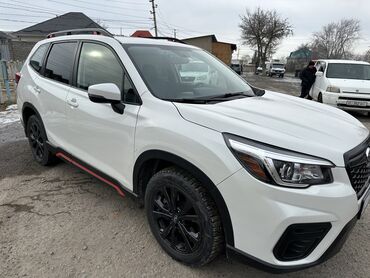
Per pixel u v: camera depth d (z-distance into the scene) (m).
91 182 4.04
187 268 2.57
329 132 2.33
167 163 2.67
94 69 3.25
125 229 3.07
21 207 3.44
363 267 2.62
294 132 2.21
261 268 2.07
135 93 2.76
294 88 21.84
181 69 3.21
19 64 12.62
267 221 1.97
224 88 3.32
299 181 1.97
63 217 3.25
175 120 2.40
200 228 2.33
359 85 9.38
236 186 2.04
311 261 2.09
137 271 2.54
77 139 3.39
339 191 2.02
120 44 3.08
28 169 4.43
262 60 64.44
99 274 2.50
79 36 3.63
